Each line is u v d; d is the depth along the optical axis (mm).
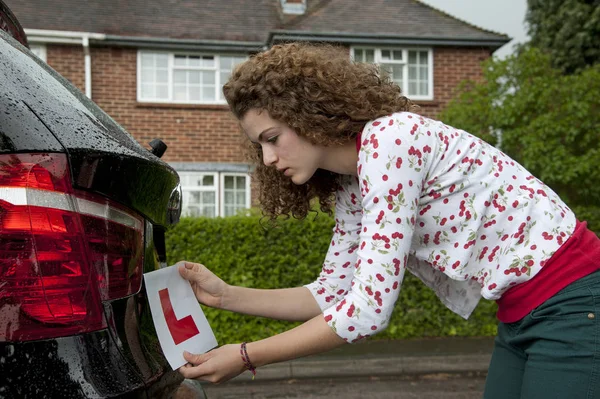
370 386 4688
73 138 1032
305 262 5859
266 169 1709
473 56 10430
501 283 1354
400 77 10398
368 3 11570
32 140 979
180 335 1292
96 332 1017
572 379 1254
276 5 11453
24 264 953
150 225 1301
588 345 1246
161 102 9703
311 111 1333
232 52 10117
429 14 11234
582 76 6645
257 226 5789
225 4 11320
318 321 1317
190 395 1306
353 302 1292
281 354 1307
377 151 1311
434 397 4348
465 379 4902
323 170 1654
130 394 1012
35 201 970
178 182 1429
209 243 5730
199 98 10070
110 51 9633
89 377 965
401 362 5070
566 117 6324
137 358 1086
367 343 5773
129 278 1139
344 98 1331
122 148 1131
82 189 1022
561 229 1376
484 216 1387
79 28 9867
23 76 1093
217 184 9828
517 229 1375
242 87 1372
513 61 6750
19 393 907
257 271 5785
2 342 924
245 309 1603
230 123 9852
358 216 1672
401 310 5980
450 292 1593
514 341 1401
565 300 1300
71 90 1266
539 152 6188
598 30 15961
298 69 1333
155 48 9805
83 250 1013
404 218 1305
